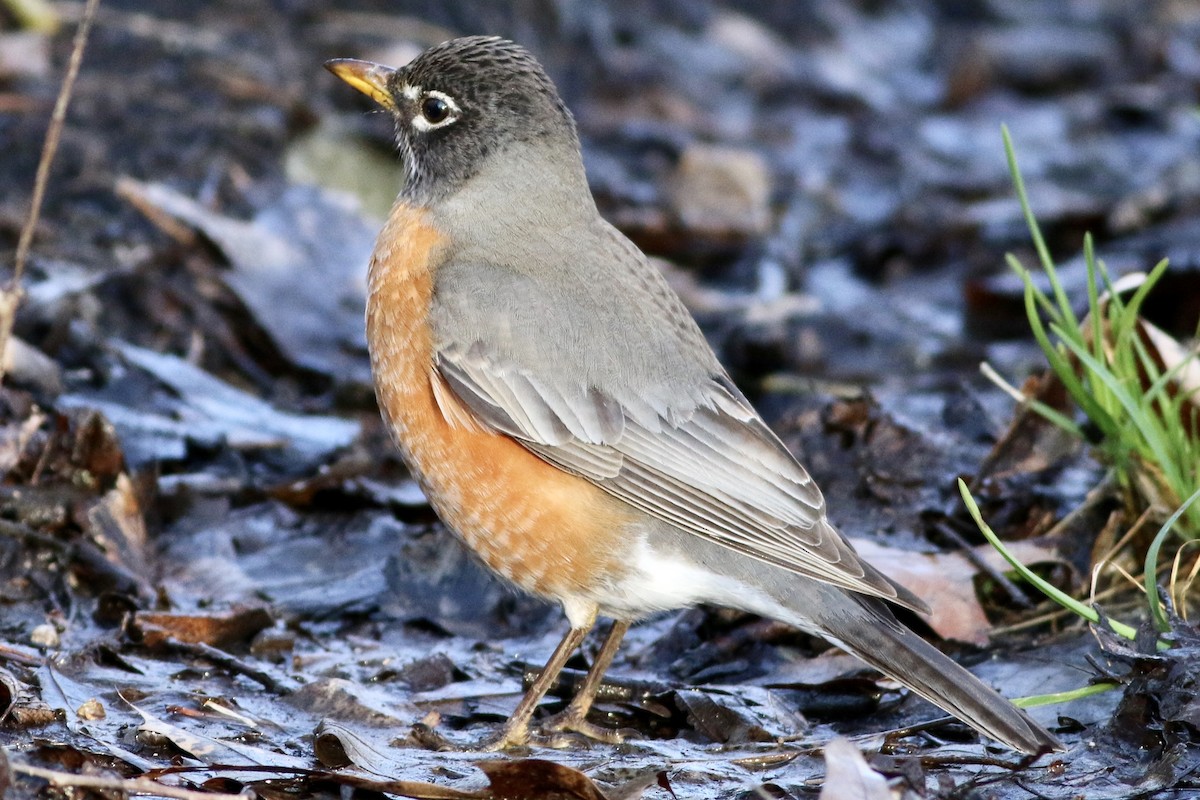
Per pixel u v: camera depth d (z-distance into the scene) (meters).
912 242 19.38
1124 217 19.55
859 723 9.59
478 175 10.39
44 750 7.98
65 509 10.90
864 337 16.83
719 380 10.02
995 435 12.82
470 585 11.03
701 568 9.59
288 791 8.03
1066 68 26.17
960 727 9.32
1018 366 16.09
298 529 11.70
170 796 7.46
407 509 12.02
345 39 20.06
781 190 20.92
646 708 9.70
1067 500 11.57
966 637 10.11
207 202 16.25
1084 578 10.69
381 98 10.84
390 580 11.01
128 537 10.84
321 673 9.80
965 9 28.34
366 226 16.41
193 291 14.78
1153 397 10.56
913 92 25.33
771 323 16.81
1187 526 10.50
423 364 9.88
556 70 22.16
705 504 9.59
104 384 13.05
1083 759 8.63
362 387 14.04
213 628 9.96
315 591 10.95
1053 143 23.42
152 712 8.92
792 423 12.59
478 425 9.72
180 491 11.58
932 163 22.25
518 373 9.71
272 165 17.38
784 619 9.40
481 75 10.39
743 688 9.68
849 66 25.50
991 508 11.53
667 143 21.34
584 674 10.18
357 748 8.53
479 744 9.16
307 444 12.80
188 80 18.23
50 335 13.30
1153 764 8.48
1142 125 24.20
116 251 15.13
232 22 19.78
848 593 9.30
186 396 13.07
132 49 18.52
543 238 10.27
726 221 19.42
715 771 8.59
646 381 9.76
